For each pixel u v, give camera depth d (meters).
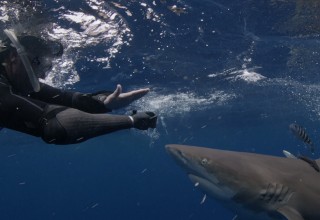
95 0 9.19
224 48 12.90
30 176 83.31
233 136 39.22
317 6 10.13
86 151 45.19
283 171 5.45
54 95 3.10
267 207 5.27
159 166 79.88
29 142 32.31
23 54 2.31
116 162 65.75
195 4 9.98
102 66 13.70
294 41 12.59
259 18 10.83
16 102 2.15
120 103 2.80
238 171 5.29
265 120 29.55
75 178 106.56
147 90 2.78
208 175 5.37
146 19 10.41
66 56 12.23
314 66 15.33
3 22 8.46
